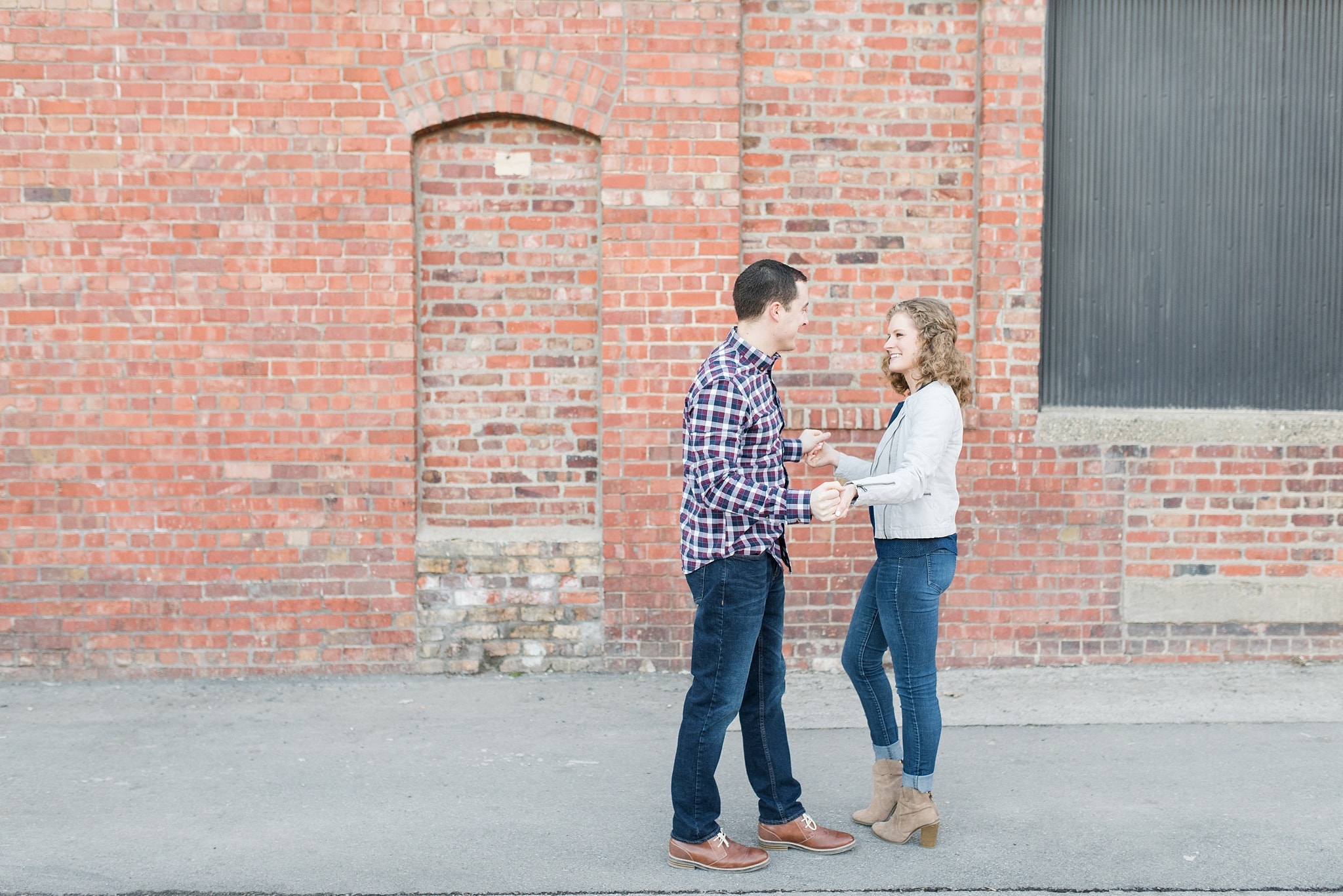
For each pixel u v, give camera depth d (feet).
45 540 16.98
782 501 10.28
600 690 16.84
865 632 11.80
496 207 17.52
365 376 17.16
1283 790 12.98
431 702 16.28
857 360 17.78
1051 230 17.99
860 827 12.10
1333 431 17.71
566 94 17.06
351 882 10.79
